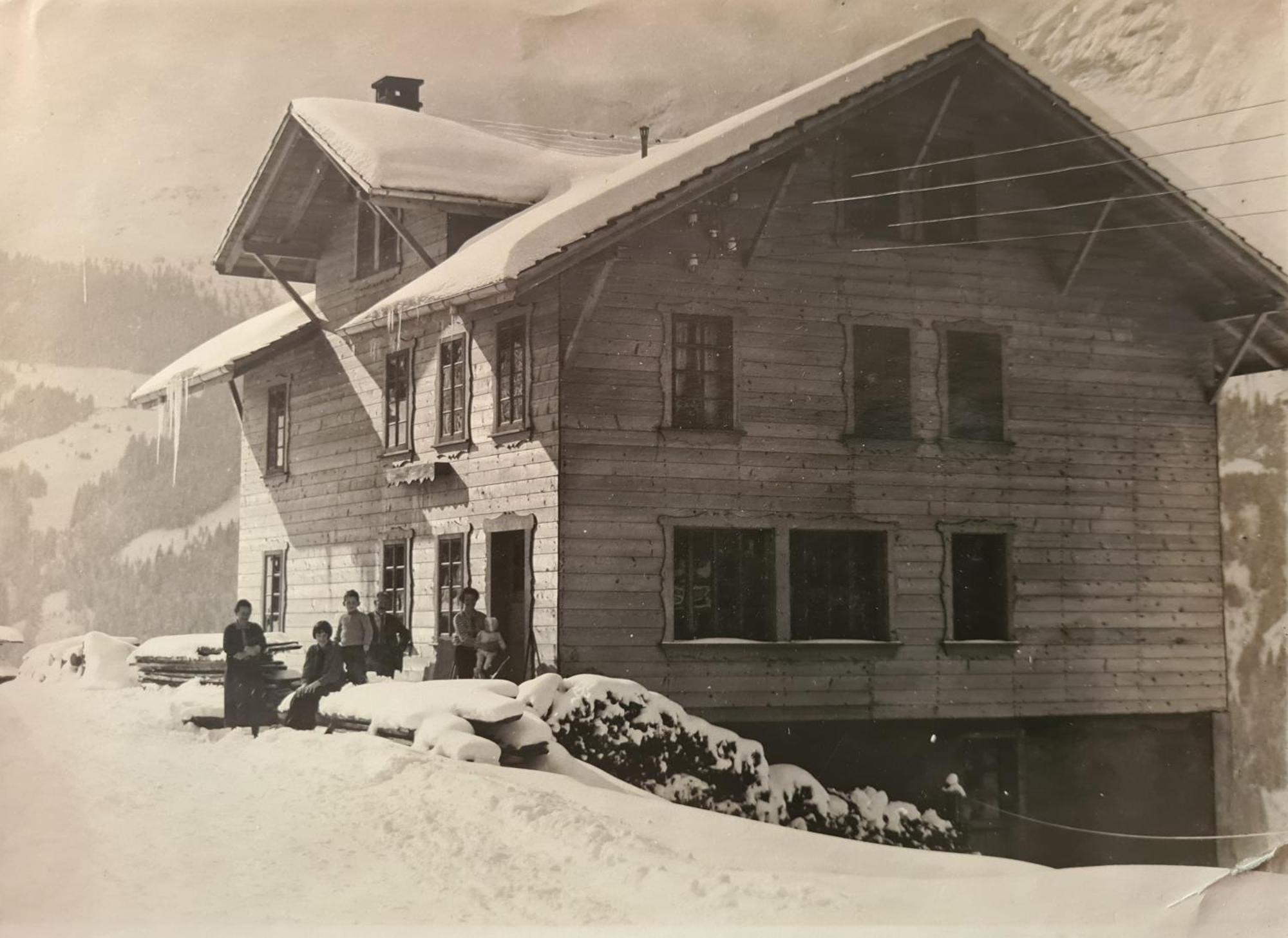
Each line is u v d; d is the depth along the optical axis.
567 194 17.48
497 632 15.49
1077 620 18.12
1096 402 18.66
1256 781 29.00
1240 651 34.66
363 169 18.14
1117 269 19.00
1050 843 17.64
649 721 13.48
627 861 7.77
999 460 17.97
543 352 16.14
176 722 14.95
